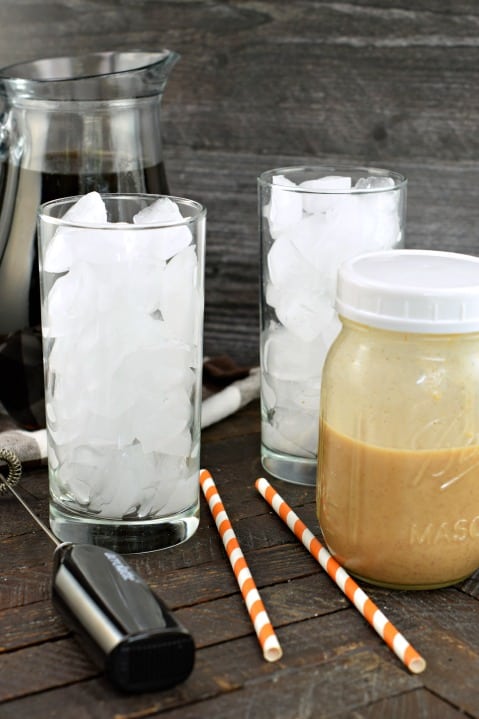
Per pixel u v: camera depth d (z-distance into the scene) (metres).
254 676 0.64
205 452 0.97
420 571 0.72
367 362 0.70
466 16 1.04
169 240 0.73
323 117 1.11
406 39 1.06
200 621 0.70
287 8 1.08
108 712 0.60
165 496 0.78
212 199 1.16
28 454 0.90
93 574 0.65
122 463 0.75
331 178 0.91
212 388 1.08
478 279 0.69
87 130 0.90
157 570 0.76
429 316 0.67
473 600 0.73
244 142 1.13
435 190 1.11
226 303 1.20
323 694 0.62
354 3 1.06
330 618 0.71
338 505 0.73
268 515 0.85
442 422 0.69
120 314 0.72
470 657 0.66
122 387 0.73
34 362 0.92
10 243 0.92
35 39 1.14
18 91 0.89
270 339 0.90
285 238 0.86
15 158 0.92
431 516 0.71
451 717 0.60
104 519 0.77
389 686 0.63
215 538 0.81
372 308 0.68
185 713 0.60
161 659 0.61
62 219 0.79
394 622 0.70
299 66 1.09
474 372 0.70
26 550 0.79
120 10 1.12
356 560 0.73
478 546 0.72
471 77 1.06
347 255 0.86
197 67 1.12
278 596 0.73
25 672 0.64
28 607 0.71
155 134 0.96
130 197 0.81
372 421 0.70
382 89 1.08
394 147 1.10
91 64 1.02
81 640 0.64
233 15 1.09
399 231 0.89
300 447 0.90
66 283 0.73
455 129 1.08
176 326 0.75
